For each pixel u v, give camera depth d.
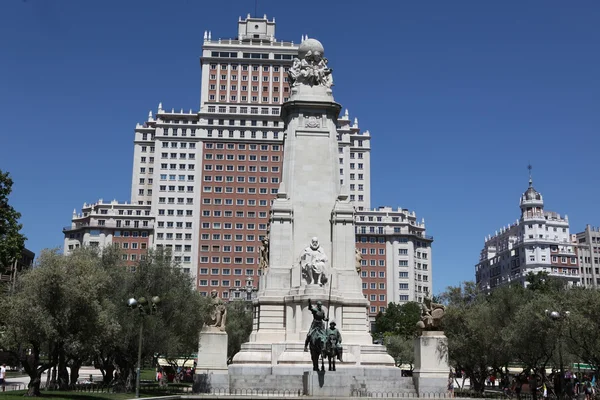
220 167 172.25
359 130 186.75
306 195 58.28
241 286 166.00
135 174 181.88
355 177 182.50
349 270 56.12
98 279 43.41
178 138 173.25
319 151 59.44
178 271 65.06
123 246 168.62
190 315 61.31
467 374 67.69
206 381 45.25
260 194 171.12
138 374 38.16
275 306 54.81
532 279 108.25
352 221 57.44
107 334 43.22
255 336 54.12
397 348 94.06
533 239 175.88
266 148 173.62
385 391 45.75
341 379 41.31
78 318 41.34
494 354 58.19
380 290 171.62
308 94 60.56
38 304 40.41
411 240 176.12
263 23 190.50
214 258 167.75
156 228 169.38
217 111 174.75
